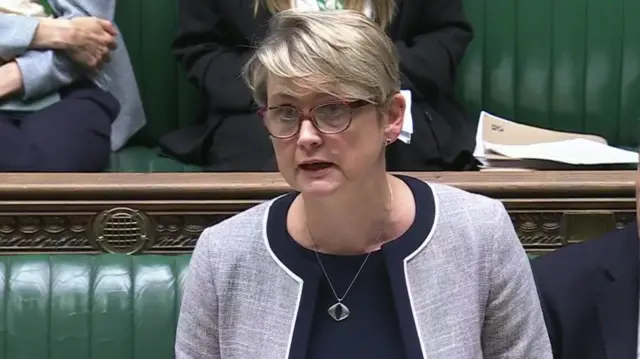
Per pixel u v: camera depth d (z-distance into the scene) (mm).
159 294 8508
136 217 8664
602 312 6641
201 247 5824
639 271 6703
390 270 5461
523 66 11945
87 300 8461
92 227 8672
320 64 4922
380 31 5156
